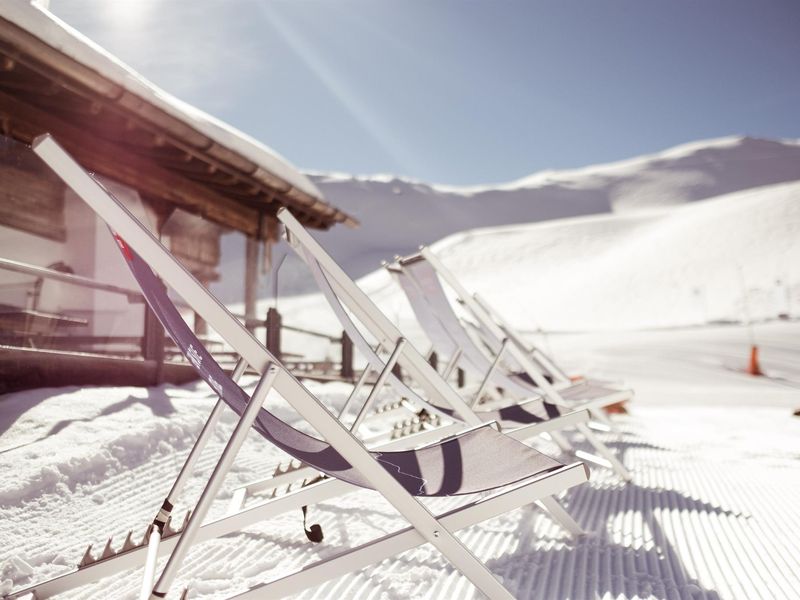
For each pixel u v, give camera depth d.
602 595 2.27
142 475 3.77
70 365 5.09
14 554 2.59
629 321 51.19
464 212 132.75
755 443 6.93
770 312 45.94
